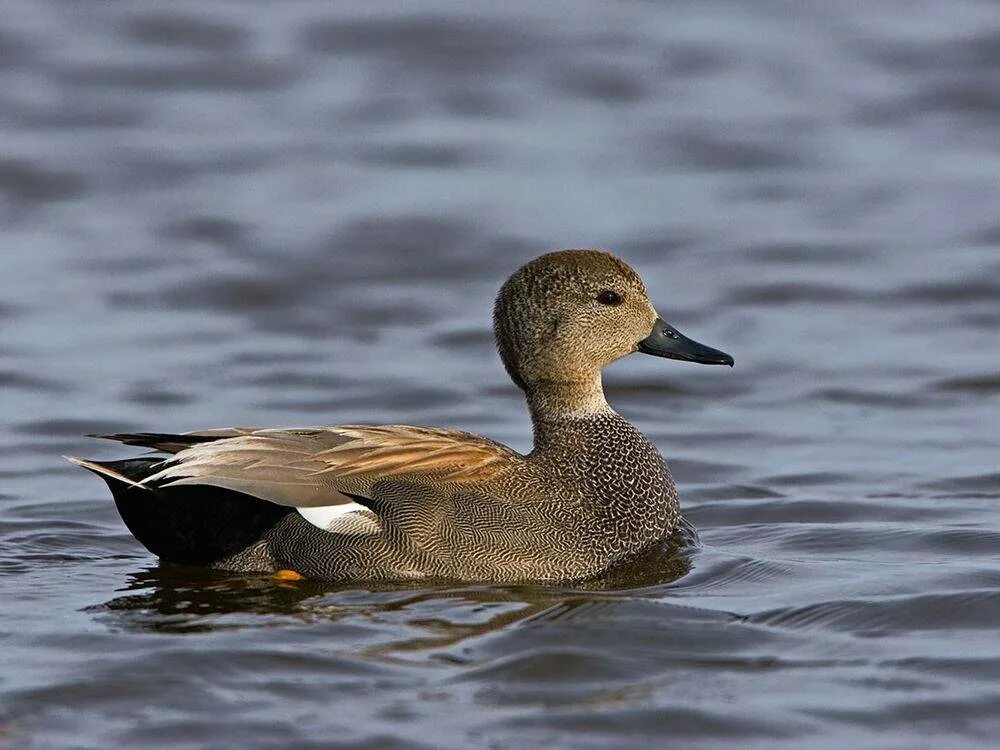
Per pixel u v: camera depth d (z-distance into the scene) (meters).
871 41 29.22
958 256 21.39
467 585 10.73
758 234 22.34
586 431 11.74
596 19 30.22
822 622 9.87
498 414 16.31
